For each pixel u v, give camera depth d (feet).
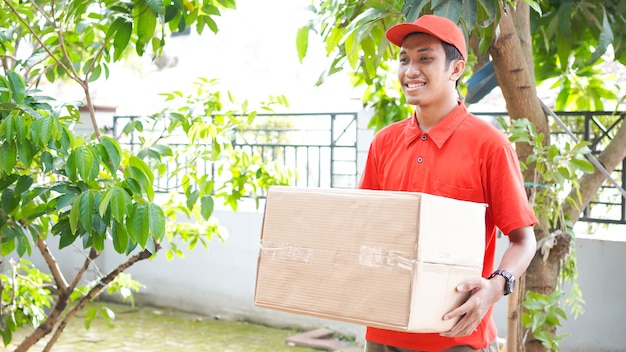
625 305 15.83
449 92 6.57
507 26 9.62
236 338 19.01
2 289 11.96
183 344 18.43
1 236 9.32
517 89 10.09
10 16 10.71
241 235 20.53
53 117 7.95
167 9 9.80
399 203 5.43
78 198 8.03
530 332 10.54
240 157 12.21
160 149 10.55
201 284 21.21
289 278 5.80
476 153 6.49
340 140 20.36
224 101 11.96
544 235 10.19
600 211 17.56
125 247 8.30
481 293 5.84
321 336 18.90
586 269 16.20
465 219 5.82
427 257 5.37
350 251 5.56
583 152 9.95
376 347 6.97
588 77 15.25
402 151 6.86
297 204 5.85
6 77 8.59
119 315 21.18
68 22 10.87
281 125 25.00
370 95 15.21
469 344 6.55
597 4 12.63
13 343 18.47
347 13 9.86
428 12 8.54
